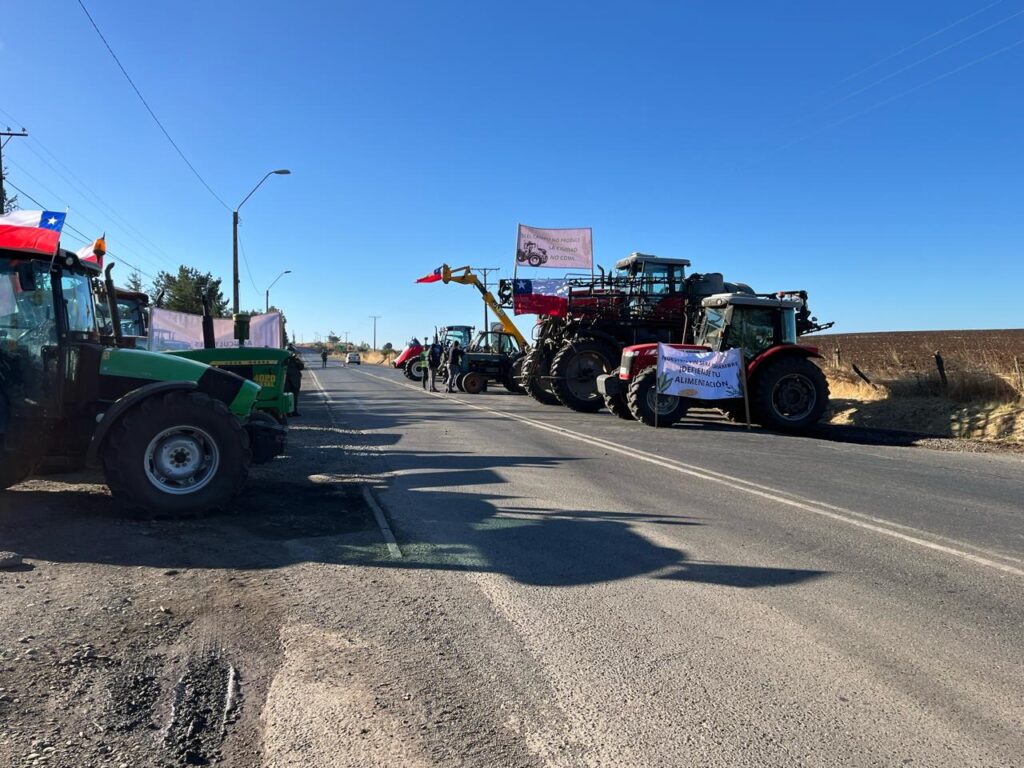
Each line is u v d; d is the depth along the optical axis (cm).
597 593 442
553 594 439
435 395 2411
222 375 684
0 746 263
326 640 366
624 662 347
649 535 580
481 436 1234
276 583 448
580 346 1809
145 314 1384
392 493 734
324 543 539
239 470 618
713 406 1502
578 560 509
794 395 1434
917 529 614
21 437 600
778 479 850
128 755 261
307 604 414
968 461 1043
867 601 435
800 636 381
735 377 1433
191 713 291
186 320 1898
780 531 600
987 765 265
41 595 414
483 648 361
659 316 1872
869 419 1606
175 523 584
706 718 296
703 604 426
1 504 628
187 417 601
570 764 262
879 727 291
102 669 327
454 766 259
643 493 754
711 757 268
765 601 432
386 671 333
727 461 988
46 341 607
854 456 1066
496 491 755
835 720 296
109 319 741
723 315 1521
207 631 373
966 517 664
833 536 586
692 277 1903
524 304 1919
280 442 714
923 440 1303
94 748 265
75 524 570
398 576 468
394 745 271
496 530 589
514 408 1873
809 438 1312
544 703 306
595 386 1817
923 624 399
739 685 325
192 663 336
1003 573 492
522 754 267
